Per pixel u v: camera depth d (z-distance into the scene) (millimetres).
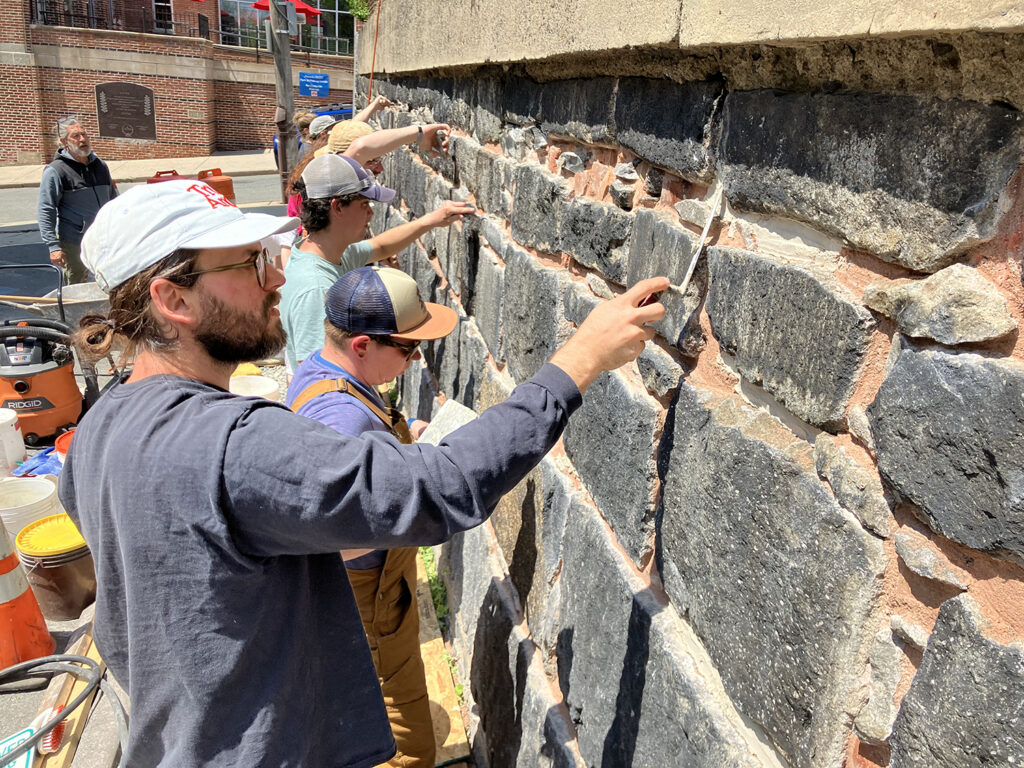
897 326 1008
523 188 2621
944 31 821
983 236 864
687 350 1528
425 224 3365
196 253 1187
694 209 1514
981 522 844
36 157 22609
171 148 23984
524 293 2570
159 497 1129
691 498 1489
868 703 1044
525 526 2531
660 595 1670
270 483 1118
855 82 1076
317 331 2746
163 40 22969
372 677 1463
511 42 2324
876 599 1036
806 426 1197
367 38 6945
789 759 1176
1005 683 823
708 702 1390
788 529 1185
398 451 1189
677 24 1341
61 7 22859
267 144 26453
